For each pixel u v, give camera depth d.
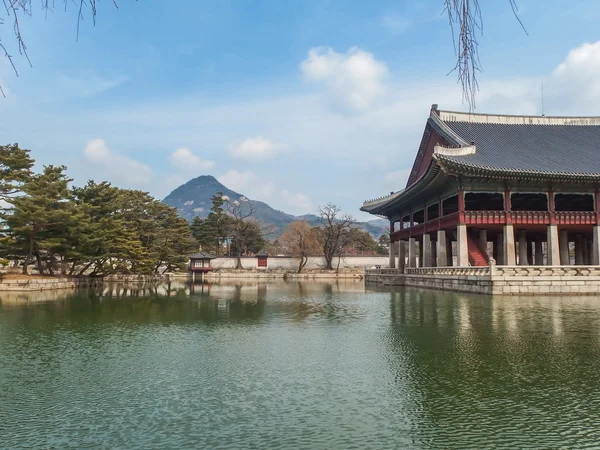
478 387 13.66
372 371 15.51
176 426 11.02
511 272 39.00
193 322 27.00
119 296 46.50
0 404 12.54
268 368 16.03
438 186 51.66
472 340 20.14
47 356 17.98
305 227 113.38
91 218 60.84
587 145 55.19
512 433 10.52
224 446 9.96
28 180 52.06
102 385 14.18
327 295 47.50
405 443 10.05
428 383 14.09
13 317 29.12
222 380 14.64
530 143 55.16
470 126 59.69
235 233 129.50
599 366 15.70
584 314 27.19
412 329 23.25
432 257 72.19
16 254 53.84
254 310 33.19
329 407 12.20
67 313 31.27
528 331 21.95
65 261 60.41
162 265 101.44
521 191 47.47
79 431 10.77
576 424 10.96
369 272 80.75
